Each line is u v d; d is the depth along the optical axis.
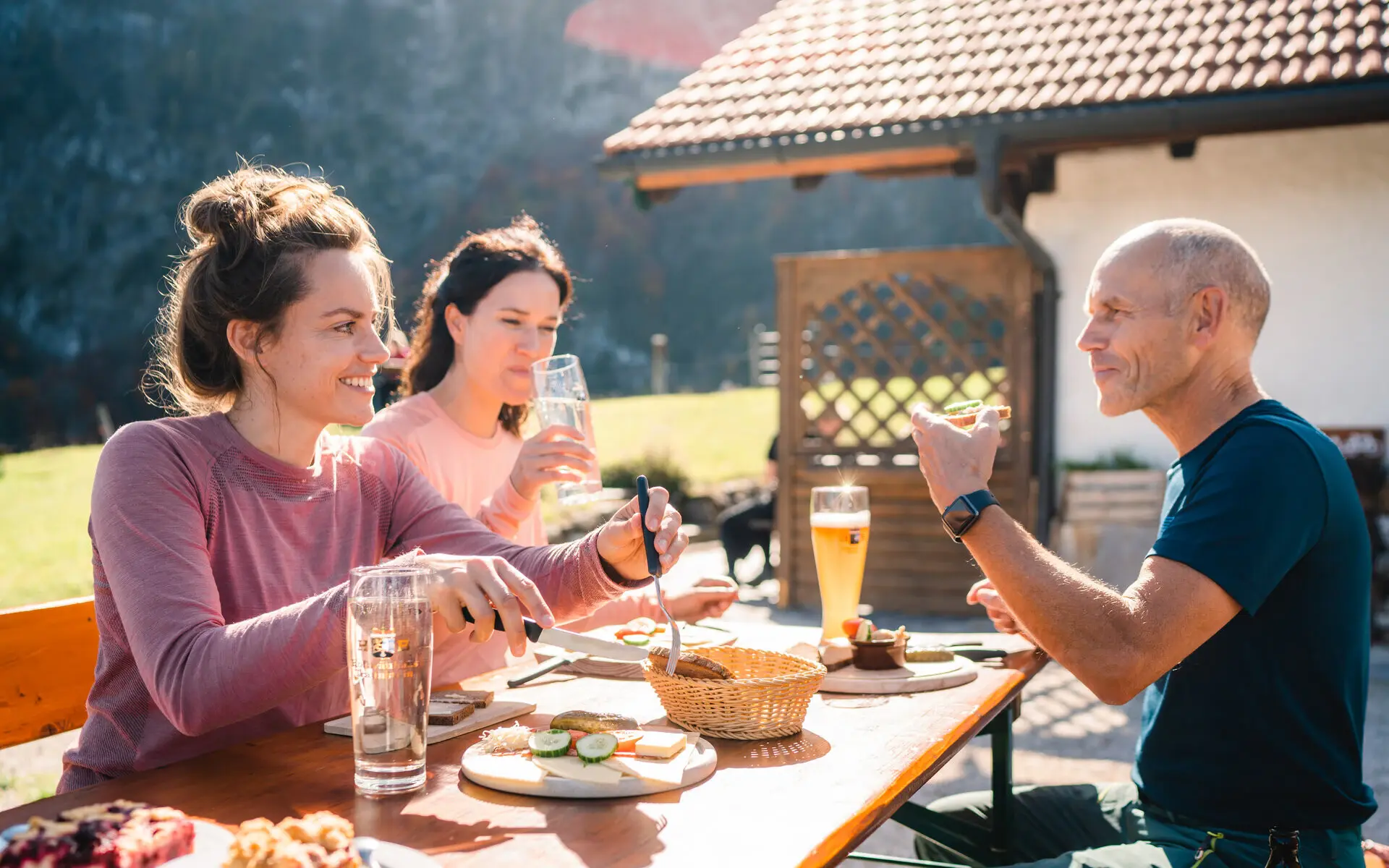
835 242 54.97
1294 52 6.46
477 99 58.25
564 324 3.07
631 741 1.48
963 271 7.48
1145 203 7.06
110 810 1.15
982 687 1.98
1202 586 1.78
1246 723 1.89
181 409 1.94
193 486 1.75
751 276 56.09
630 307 55.72
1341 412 6.72
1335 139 6.67
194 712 1.49
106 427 27.36
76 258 49.00
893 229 54.16
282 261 1.79
